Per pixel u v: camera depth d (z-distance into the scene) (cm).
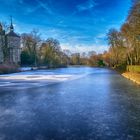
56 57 10594
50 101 1509
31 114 1152
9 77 3841
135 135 831
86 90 2075
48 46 9862
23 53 10169
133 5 3297
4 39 6912
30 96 1725
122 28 4859
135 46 4503
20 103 1443
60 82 2906
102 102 1472
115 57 7562
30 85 2527
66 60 13475
